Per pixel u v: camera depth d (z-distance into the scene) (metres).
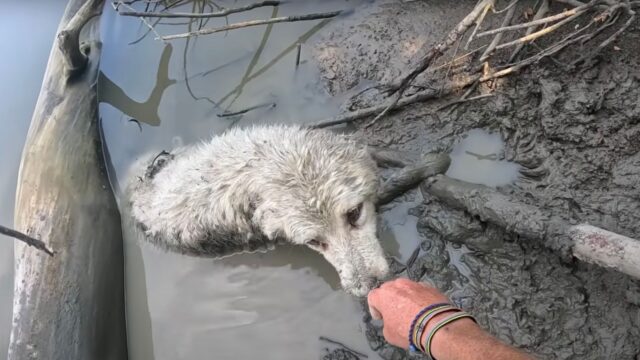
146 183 0.93
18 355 0.80
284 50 1.02
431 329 0.55
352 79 0.96
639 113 0.81
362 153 0.83
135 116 1.00
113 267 0.88
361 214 0.79
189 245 0.87
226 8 1.07
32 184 0.90
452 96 0.91
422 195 0.86
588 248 0.69
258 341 0.82
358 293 0.76
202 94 1.00
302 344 0.81
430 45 0.95
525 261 0.78
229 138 0.87
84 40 1.06
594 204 0.79
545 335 0.73
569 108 0.84
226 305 0.85
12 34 1.10
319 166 0.77
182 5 1.09
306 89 0.98
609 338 0.71
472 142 0.88
